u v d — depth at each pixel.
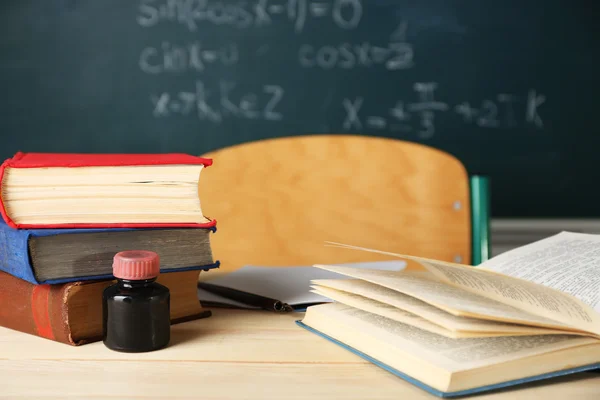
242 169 1.27
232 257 1.25
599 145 2.25
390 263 0.81
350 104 2.25
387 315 0.51
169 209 0.58
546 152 2.26
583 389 0.45
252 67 2.25
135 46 2.23
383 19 2.24
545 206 2.26
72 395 0.43
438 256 1.26
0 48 2.21
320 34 2.24
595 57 2.24
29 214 0.55
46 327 0.55
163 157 0.61
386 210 1.29
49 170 0.55
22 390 0.44
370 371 0.49
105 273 0.56
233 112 2.25
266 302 0.64
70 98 2.23
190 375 0.47
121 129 2.24
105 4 2.22
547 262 0.64
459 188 1.26
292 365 0.50
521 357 0.45
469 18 2.24
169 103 2.24
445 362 0.44
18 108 2.22
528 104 2.25
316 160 1.30
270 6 2.24
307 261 1.27
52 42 2.21
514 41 2.24
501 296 0.53
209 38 2.24
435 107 2.25
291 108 2.26
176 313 0.61
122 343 0.52
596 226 2.23
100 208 0.56
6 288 0.58
